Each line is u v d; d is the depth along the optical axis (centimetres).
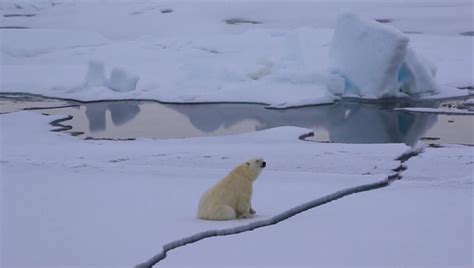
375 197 886
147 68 2880
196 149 1432
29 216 769
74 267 563
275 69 2545
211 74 2559
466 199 856
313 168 1246
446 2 4797
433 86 2372
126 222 723
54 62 3170
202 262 577
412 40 3406
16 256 600
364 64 2331
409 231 675
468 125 1891
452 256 584
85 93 2486
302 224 717
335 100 2312
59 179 1050
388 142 1702
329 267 557
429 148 1439
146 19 4491
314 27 4072
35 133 1770
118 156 1367
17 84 2659
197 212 742
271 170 1224
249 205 731
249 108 2233
